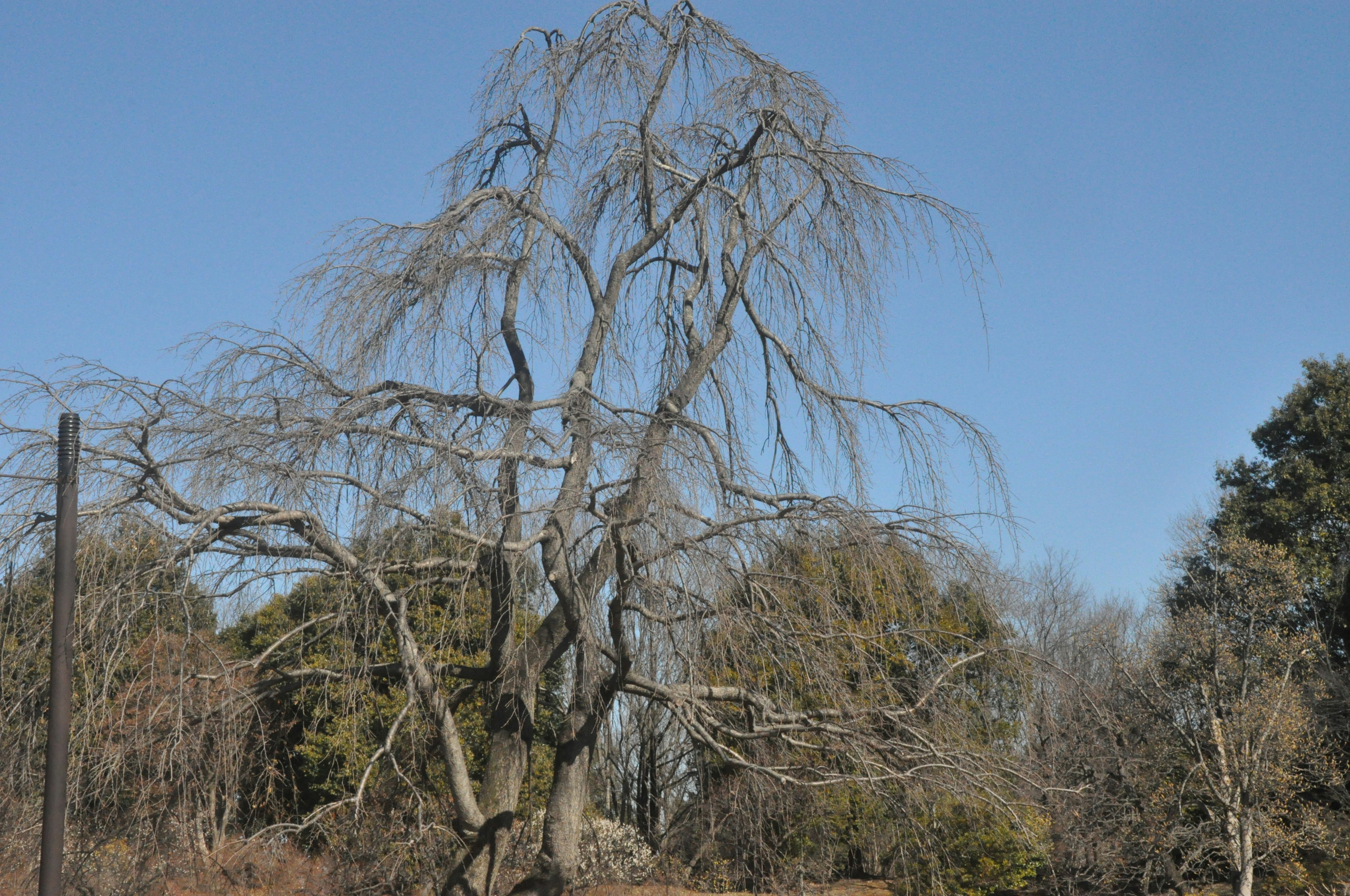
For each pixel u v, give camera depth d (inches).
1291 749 789.9
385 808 333.7
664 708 373.1
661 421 338.0
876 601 343.3
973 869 686.5
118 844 295.1
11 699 292.2
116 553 292.0
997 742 382.3
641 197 455.5
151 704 286.7
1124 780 754.2
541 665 372.8
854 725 356.2
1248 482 1261.1
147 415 313.1
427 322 348.8
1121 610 1106.7
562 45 422.6
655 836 545.6
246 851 295.9
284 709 348.5
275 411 329.7
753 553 333.4
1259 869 868.0
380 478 313.3
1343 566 1109.7
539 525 283.4
